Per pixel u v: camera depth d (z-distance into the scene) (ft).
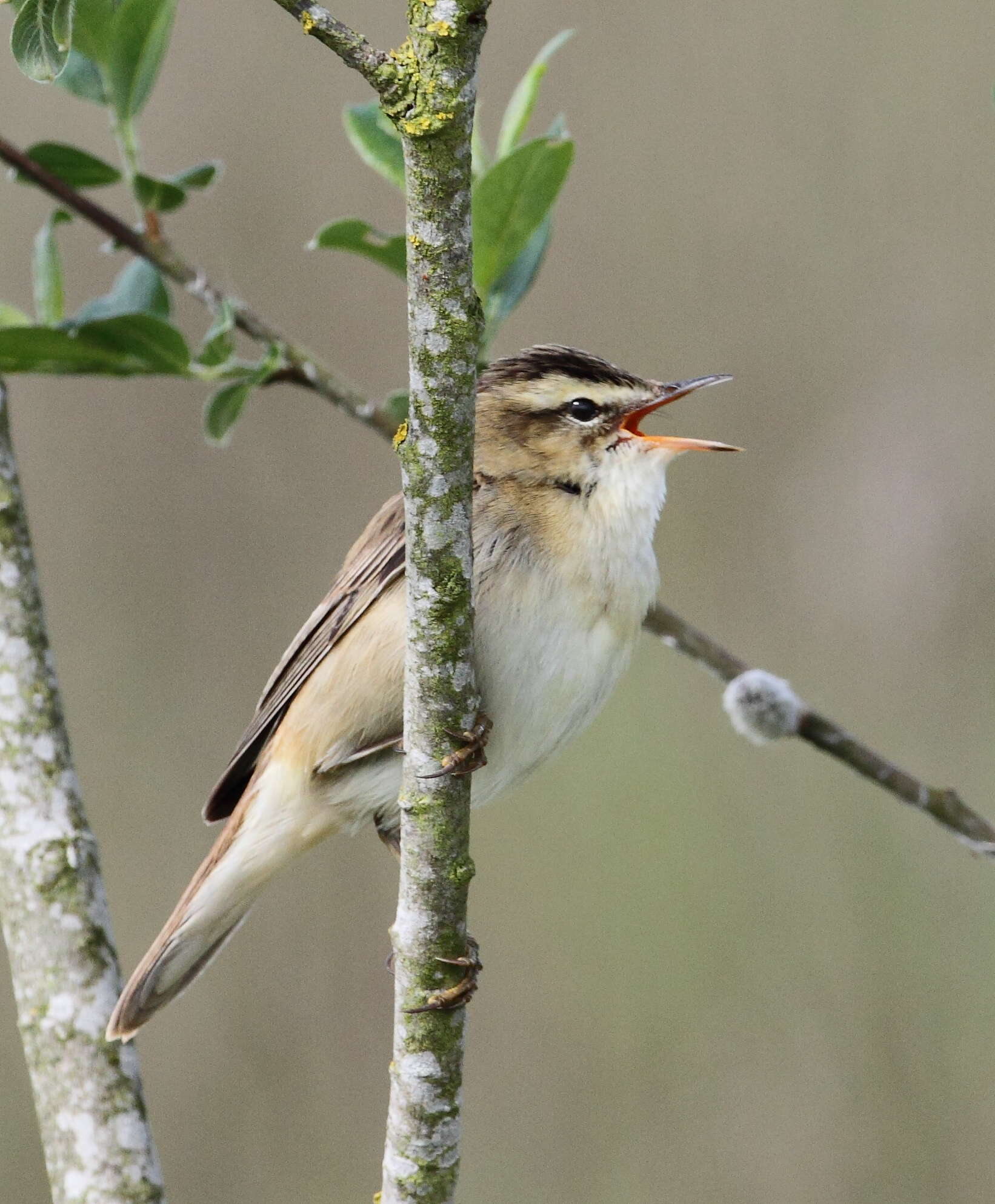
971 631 39.81
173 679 41.75
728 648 41.04
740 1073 38.14
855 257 42.78
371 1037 39.29
